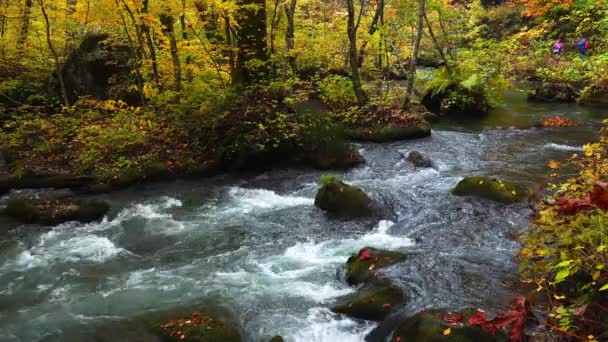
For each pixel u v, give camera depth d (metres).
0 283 5.74
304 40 16.42
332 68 18.83
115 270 6.01
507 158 9.91
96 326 4.71
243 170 9.97
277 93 10.61
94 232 7.27
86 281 5.74
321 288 5.23
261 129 9.79
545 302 4.18
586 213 3.37
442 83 15.84
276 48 14.48
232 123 10.11
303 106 12.48
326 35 18.20
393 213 7.26
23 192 8.89
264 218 7.52
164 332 4.44
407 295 4.59
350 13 12.05
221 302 5.05
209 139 10.19
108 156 9.73
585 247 3.24
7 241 6.97
